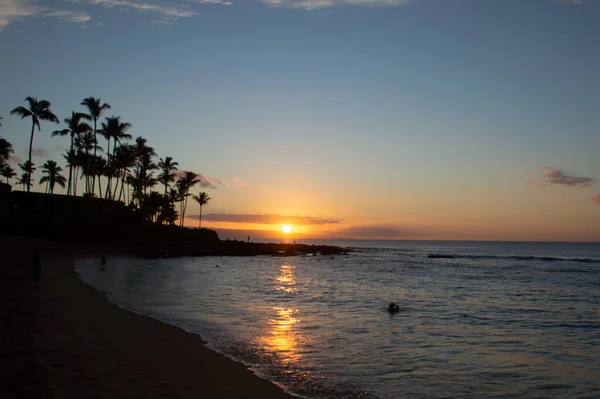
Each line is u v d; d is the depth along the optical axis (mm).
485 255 110000
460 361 12625
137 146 93688
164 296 23609
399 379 10781
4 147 59094
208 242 90938
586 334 16938
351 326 17234
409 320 19078
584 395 10070
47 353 9930
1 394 7219
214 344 13133
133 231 75750
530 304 25500
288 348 13250
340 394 9523
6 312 14445
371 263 71562
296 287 32156
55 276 27844
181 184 115750
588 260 86375
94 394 7680
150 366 10031
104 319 15047
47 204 66312
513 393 10125
